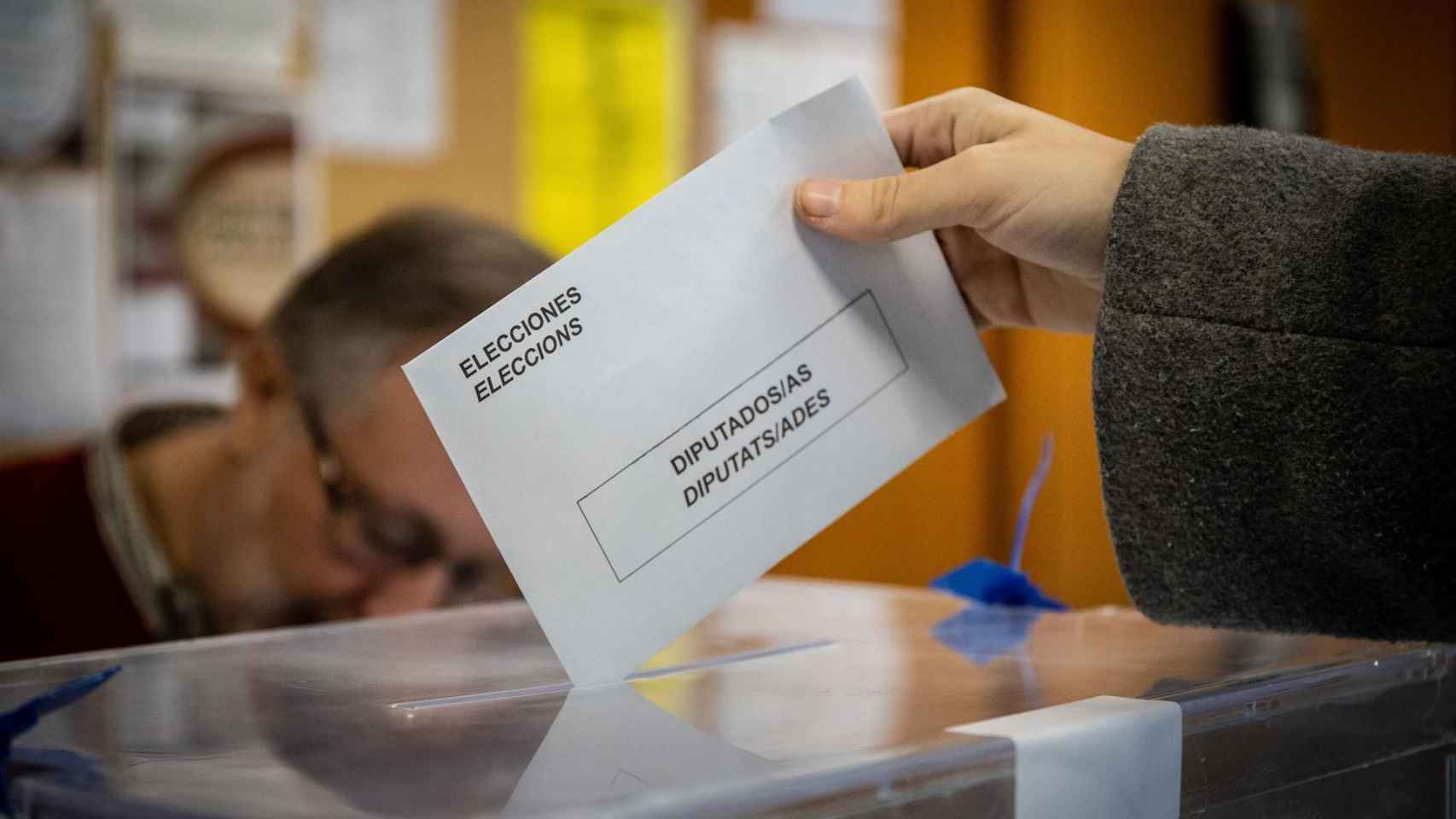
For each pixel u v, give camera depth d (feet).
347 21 4.83
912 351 1.78
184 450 3.52
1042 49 5.45
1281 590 1.65
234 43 4.67
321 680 1.64
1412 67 6.85
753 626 2.11
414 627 2.12
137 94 4.55
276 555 3.34
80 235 4.50
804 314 1.72
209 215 4.69
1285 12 6.16
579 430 1.61
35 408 4.46
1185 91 5.89
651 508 1.64
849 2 5.89
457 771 1.14
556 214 5.27
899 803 1.14
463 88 5.06
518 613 2.28
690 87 5.51
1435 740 1.71
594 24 5.28
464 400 1.56
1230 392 1.60
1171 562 1.68
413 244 3.29
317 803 1.04
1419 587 1.56
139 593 3.50
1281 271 1.60
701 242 1.67
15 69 4.36
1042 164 1.85
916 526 5.77
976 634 2.02
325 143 4.83
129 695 1.53
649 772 1.12
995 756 1.21
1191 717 1.42
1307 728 1.55
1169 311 1.64
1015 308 2.28
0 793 1.16
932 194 1.76
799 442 1.72
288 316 3.34
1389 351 1.53
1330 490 1.56
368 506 3.21
